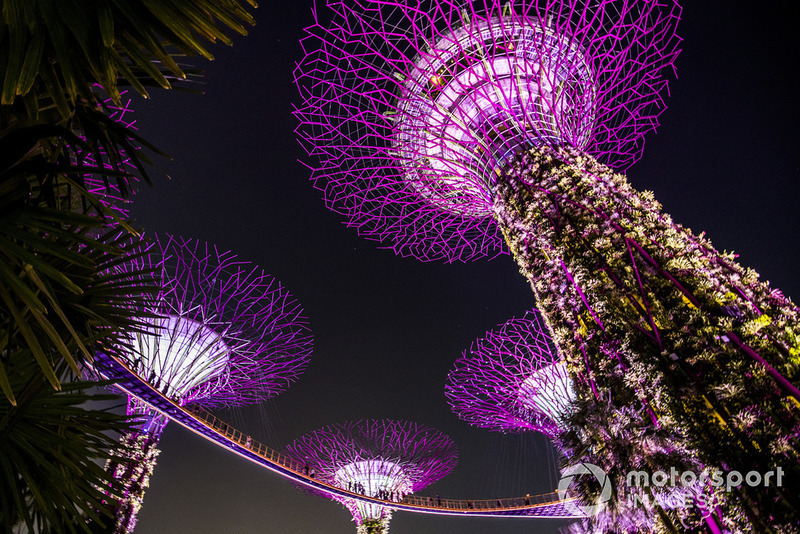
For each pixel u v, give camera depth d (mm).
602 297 8633
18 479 3889
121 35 2975
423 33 11195
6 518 3645
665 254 7961
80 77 2967
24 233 2869
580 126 12492
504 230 12203
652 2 10836
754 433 6160
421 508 31266
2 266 2709
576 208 9555
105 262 4414
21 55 2580
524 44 12352
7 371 3641
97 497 4156
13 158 3006
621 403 7723
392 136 13922
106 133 3770
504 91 12938
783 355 6383
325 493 30953
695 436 6730
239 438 25312
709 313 7090
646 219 8625
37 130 3002
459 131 13633
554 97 11711
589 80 11992
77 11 2678
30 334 2791
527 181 10977
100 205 3619
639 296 8016
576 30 11141
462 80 13289
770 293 7137
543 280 10445
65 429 4098
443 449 32125
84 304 4184
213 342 23188
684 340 7094
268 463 27078
